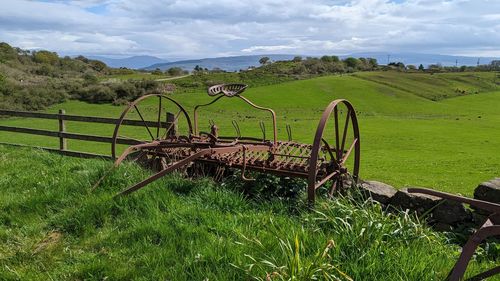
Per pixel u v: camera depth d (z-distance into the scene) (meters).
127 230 4.69
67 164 7.50
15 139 23.89
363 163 18.02
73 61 90.69
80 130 29.48
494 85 121.50
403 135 32.91
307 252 3.83
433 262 3.71
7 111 11.73
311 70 120.31
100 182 5.92
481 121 50.28
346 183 6.45
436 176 14.29
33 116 11.40
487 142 29.05
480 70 167.25
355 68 134.12
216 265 3.77
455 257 4.17
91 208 5.11
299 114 55.84
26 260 4.26
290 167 6.08
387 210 6.02
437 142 28.81
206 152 5.57
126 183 5.89
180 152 6.98
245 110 57.41
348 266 3.55
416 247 3.98
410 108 74.19
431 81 113.06
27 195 5.82
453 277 2.93
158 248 4.24
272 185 6.19
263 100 70.31
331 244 3.55
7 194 5.98
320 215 4.57
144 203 5.21
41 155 8.77
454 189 11.59
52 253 4.38
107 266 4.01
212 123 6.88
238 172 6.53
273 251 3.83
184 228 4.58
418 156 21.25
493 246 4.72
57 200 5.50
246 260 3.76
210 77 101.75
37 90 49.06
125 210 5.09
